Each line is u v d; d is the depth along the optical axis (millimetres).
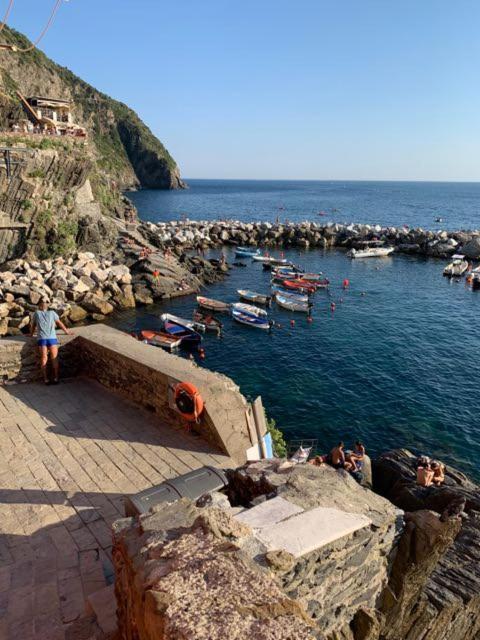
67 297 42094
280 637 2795
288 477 5777
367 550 4883
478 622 6930
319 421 25062
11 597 5336
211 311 44219
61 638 4688
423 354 34688
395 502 14641
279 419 25266
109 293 44562
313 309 46094
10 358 11070
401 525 5449
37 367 11461
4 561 5992
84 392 10953
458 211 154750
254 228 85625
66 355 11641
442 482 15141
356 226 86938
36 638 4730
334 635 4824
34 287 40312
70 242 49875
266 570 3680
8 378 11156
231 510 4926
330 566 4516
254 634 2816
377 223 115750
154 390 9742
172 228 83312
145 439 8945
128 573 3924
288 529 4449
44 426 9398
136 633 3783
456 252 72250
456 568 7199
